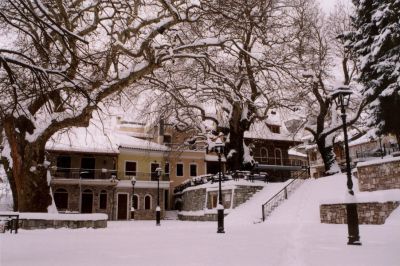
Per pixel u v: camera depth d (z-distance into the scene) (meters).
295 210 26.55
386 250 9.34
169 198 52.06
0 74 12.76
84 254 9.06
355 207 11.04
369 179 24.17
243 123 37.69
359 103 39.12
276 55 28.56
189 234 16.55
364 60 25.34
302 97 33.00
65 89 14.58
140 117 33.41
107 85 19.83
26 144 21.22
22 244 11.84
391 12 23.09
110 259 8.06
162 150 50.09
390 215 18.03
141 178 48.81
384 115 25.17
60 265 7.18
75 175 44.69
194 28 21.86
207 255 8.66
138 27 19.25
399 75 23.11
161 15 20.34
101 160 47.03
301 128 44.28
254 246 10.62
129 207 46.53
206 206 37.31
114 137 49.56
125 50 18.50
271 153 54.59
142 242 12.45
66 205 43.41
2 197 46.34
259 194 34.03
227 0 19.70
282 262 7.57
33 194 21.25
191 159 54.31
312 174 70.25
